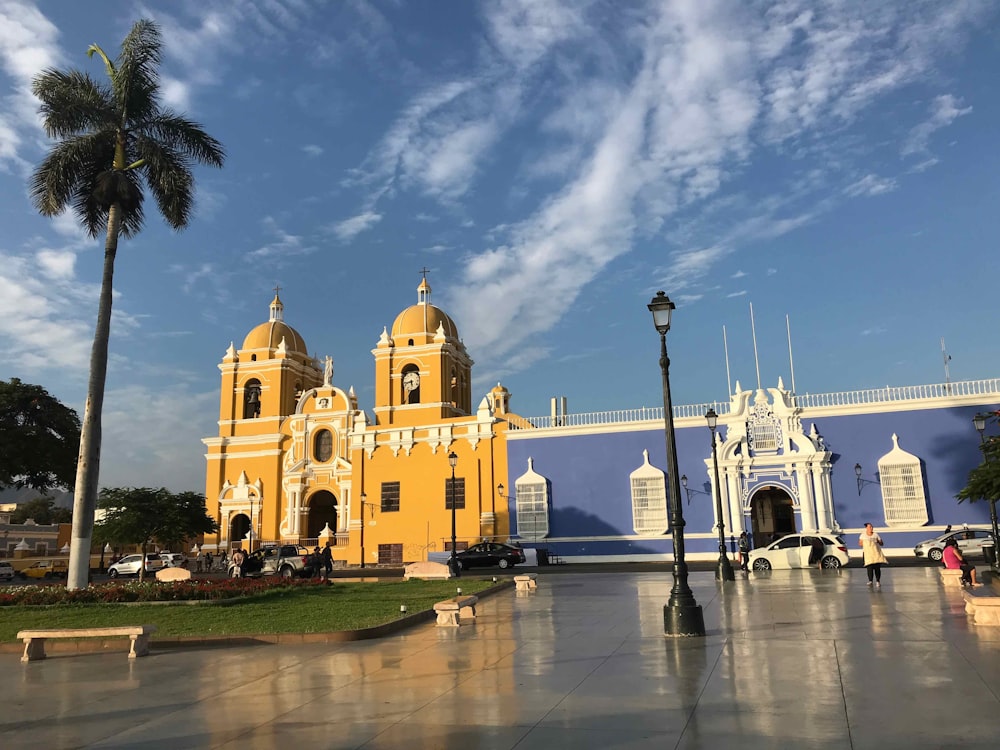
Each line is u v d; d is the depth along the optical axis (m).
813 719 7.32
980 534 33.69
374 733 7.39
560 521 41.59
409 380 52.56
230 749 7.03
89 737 7.64
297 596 23.03
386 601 20.67
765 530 39.84
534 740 6.97
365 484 46.47
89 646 13.90
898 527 35.66
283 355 56.19
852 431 37.22
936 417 36.09
